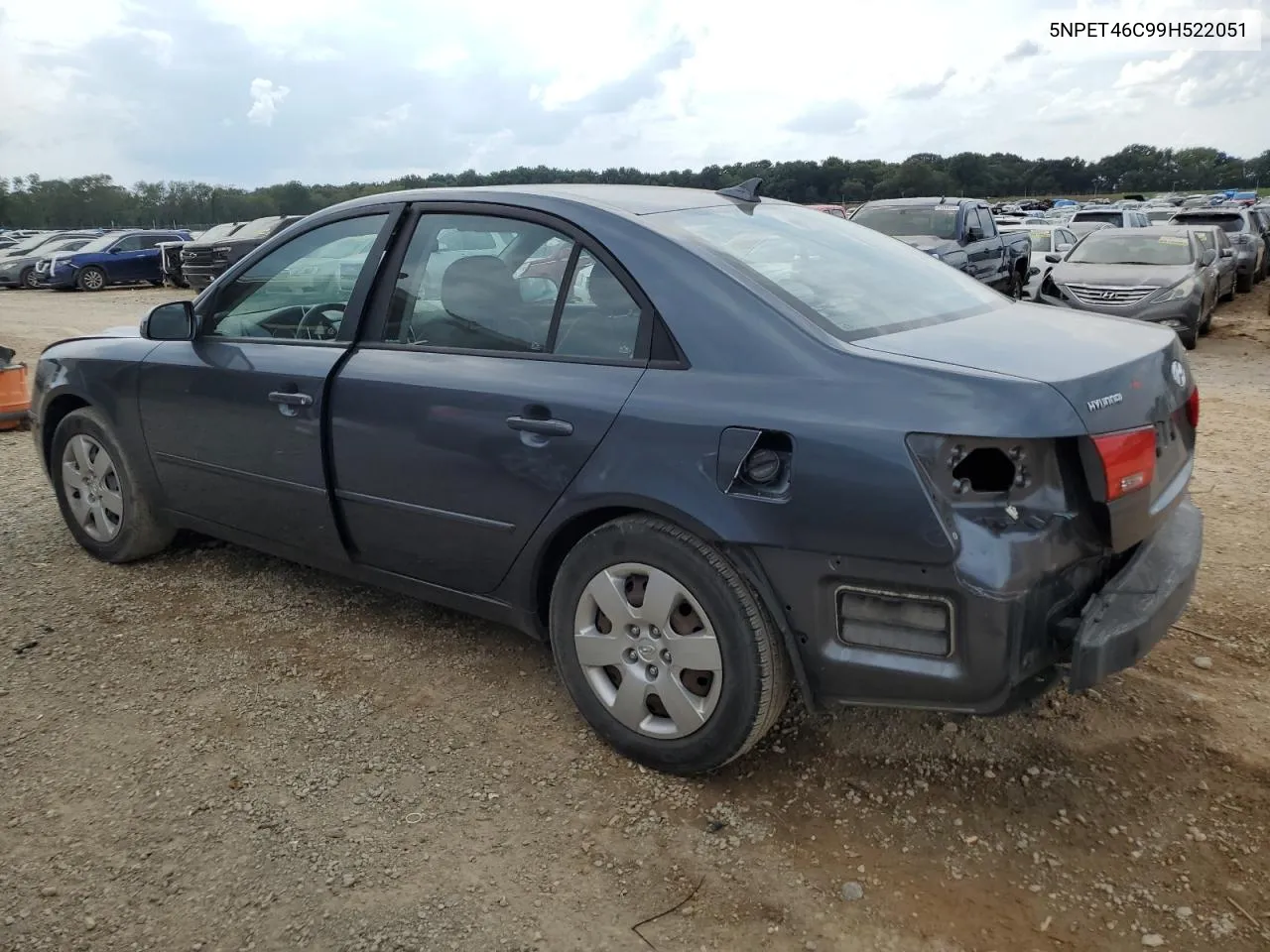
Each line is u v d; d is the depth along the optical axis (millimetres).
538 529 3096
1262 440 7105
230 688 3578
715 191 3832
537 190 3410
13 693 3559
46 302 21141
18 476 6414
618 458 2854
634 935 2400
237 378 3902
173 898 2543
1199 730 3178
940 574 2428
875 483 2453
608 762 3100
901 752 3109
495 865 2652
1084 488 2480
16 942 2404
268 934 2422
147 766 3107
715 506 2678
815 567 2586
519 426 3064
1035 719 3256
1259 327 15164
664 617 2861
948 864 2615
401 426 3385
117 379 4410
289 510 3881
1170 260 13562
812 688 2734
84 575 4625
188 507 4344
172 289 25734
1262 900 2447
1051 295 13414
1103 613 2545
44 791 2984
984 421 2379
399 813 2869
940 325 2986
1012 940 2352
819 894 2518
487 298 3312
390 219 3639
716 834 2754
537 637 3334
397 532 3533
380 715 3389
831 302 2938
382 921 2455
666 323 2885
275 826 2814
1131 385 2588
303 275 3859
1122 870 2572
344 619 4133
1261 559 4590
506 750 3180
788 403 2607
